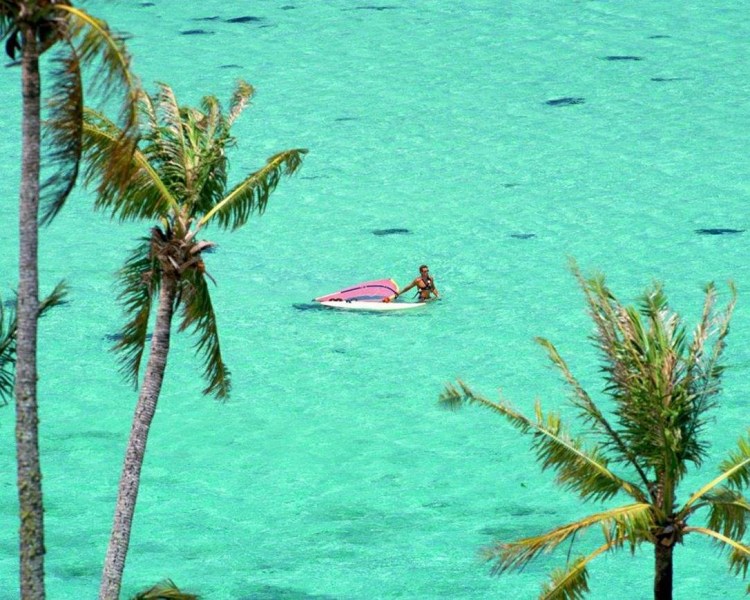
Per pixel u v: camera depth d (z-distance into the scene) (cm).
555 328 16450
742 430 14012
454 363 15600
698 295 17225
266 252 19162
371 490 13075
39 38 6581
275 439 14050
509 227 19900
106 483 13238
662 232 19550
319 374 15438
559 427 8312
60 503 12838
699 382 8131
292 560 11862
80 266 18725
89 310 17212
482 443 13950
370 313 17025
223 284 17962
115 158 7431
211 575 11594
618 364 8069
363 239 19575
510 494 12988
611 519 7850
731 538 8050
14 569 11662
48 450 13838
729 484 8369
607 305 8269
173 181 8106
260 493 13050
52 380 15312
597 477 8194
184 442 14025
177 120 8219
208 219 8200
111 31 6406
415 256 18875
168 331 8150
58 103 6719
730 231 19562
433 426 14300
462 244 19275
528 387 14938
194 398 14950
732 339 16162
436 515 12612
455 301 17350
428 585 11400
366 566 11731
